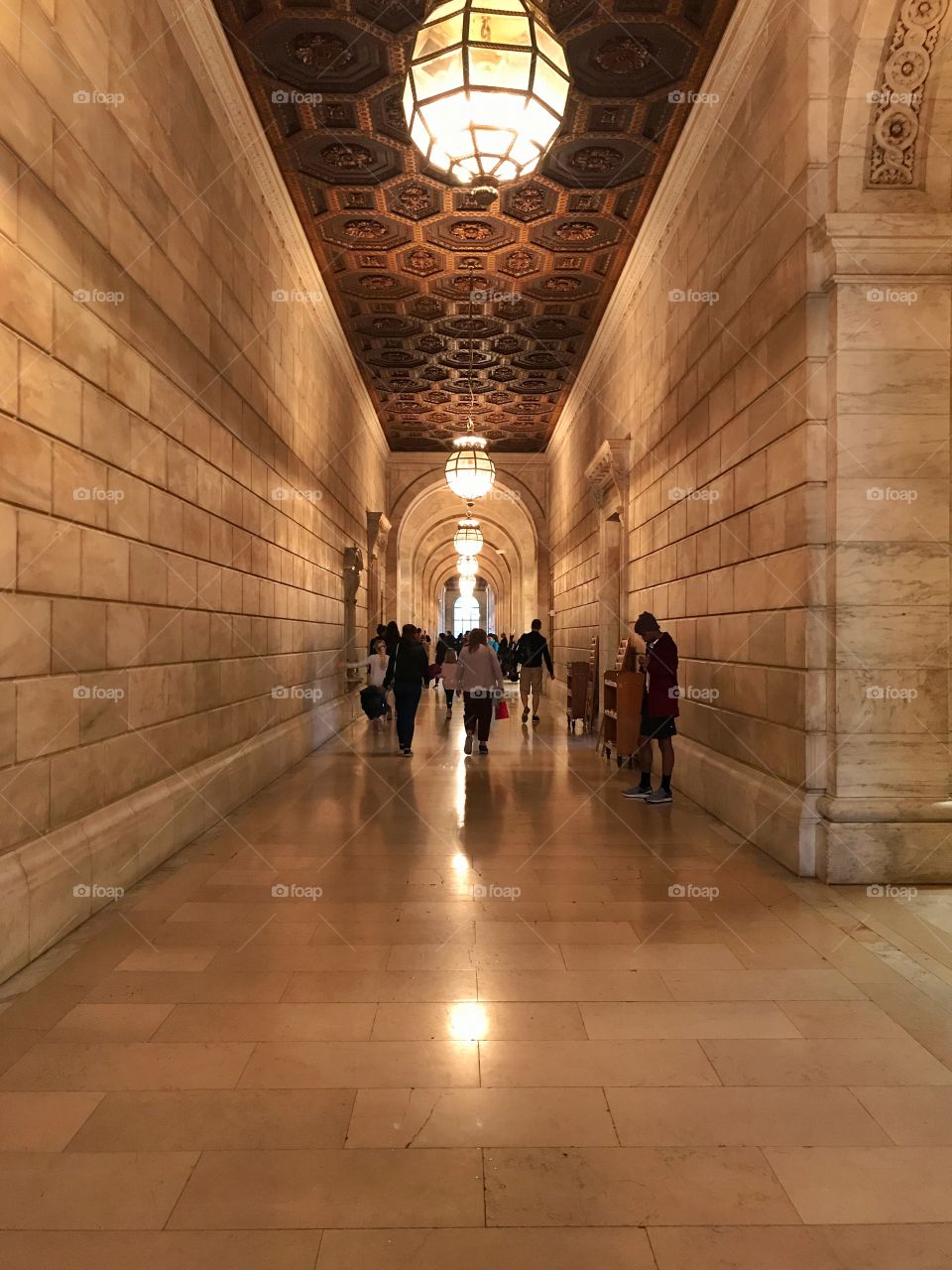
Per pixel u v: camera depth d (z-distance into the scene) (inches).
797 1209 85.8
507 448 846.5
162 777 214.8
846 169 195.0
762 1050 119.3
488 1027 125.9
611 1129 100.0
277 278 337.7
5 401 137.5
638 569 394.9
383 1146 96.3
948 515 196.4
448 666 605.3
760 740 233.0
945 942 160.1
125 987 138.7
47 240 151.4
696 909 178.5
